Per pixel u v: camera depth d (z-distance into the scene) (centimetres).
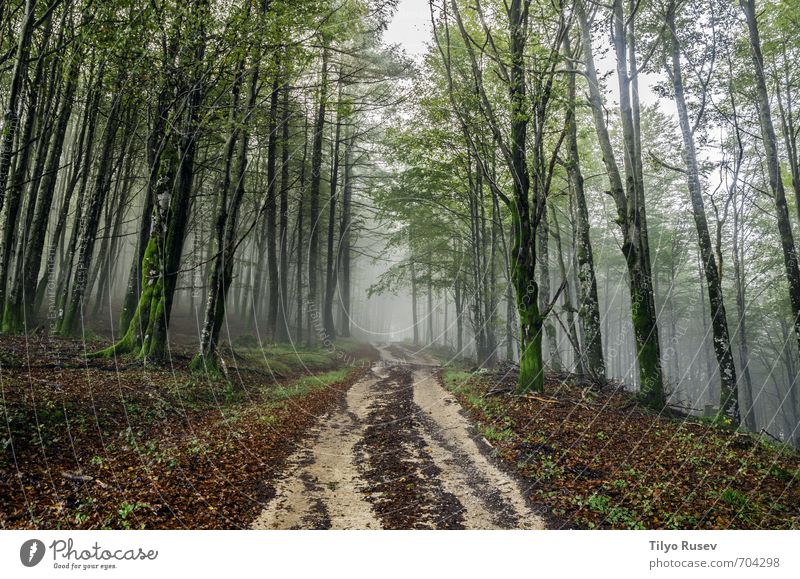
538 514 577
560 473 711
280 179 2145
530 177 1346
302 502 612
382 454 834
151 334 1259
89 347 1299
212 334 1345
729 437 977
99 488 559
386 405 1300
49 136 1352
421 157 1748
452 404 1283
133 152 1673
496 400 1230
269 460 758
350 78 1828
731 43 1384
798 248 2130
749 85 1527
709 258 1245
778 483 738
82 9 1037
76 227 1498
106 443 713
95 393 900
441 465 766
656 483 679
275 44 1152
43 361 1040
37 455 610
